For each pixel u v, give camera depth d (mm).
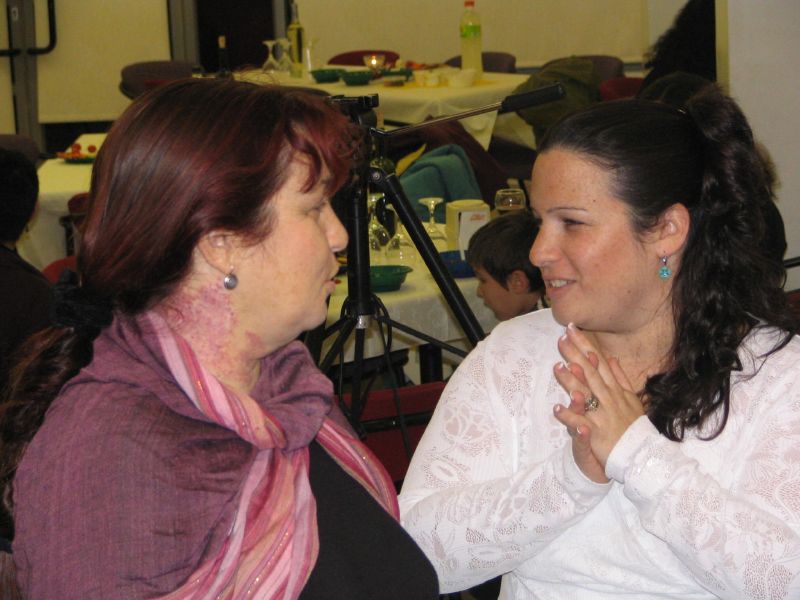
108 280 941
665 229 1193
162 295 967
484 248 2482
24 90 7609
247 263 978
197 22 7859
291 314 1002
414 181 3438
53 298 960
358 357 1944
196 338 997
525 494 1191
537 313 1395
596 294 1199
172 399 942
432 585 1142
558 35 8148
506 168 5156
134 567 875
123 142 946
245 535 950
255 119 957
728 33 2846
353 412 1951
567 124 1211
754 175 1226
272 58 6457
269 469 995
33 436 932
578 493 1161
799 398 1167
